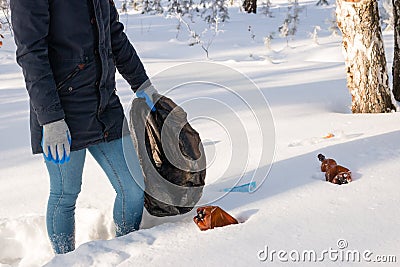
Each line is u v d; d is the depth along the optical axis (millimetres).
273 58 8945
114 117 2629
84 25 2389
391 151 3406
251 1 16281
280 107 4895
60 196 2633
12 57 9148
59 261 2332
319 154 3283
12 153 4062
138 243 2439
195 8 15766
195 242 2414
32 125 2486
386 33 9859
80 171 2617
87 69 2449
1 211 3080
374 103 4645
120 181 2668
